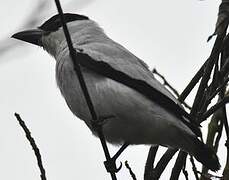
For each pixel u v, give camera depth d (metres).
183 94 10.43
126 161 8.72
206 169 9.81
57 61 10.63
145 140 10.24
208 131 10.07
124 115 9.92
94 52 10.42
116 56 10.38
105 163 9.40
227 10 10.18
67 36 8.11
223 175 9.03
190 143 9.71
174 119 9.72
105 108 9.95
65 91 10.42
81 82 8.34
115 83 9.98
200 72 10.34
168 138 9.95
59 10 7.45
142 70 10.24
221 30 10.02
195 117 9.76
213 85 9.91
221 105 9.34
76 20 12.09
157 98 9.88
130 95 9.91
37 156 7.96
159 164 9.80
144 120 9.88
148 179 9.64
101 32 11.66
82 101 10.09
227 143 9.37
